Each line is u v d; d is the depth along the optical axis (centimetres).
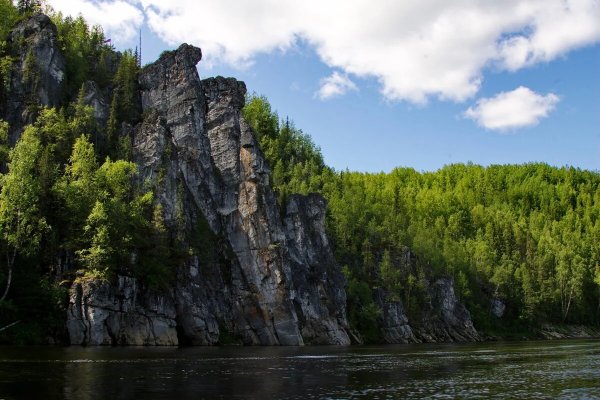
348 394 3859
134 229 9144
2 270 7588
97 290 7688
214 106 12538
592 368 6022
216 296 10394
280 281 11056
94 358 5541
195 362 5700
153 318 8431
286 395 3709
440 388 4300
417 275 16900
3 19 11600
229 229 11525
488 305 19162
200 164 11681
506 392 4150
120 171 9694
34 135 9719
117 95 11894
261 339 10775
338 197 18262
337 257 15412
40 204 8462
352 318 13412
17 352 5938
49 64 11162
